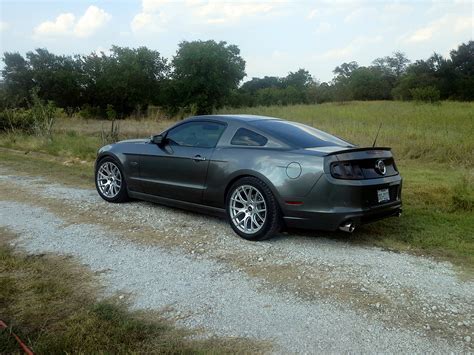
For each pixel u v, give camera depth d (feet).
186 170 19.36
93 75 156.35
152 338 10.55
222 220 20.17
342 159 15.94
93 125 80.12
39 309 11.81
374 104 140.46
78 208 21.81
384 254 16.10
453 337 10.78
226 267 14.78
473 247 16.87
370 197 16.28
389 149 18.01
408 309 12.07
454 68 214.28
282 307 12.13
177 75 148.66
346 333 10.90
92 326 10.85
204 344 10.37
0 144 48.29
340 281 13.73
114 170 22.91
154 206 22.39
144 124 83.30
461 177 27.20
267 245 16.87
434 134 47.01
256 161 17.13
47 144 45.70
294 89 219.82
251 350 10.18
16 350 9.89
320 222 16.06
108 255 15.75
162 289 13.16
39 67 152.15
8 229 18.49
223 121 19.15
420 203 23.58
